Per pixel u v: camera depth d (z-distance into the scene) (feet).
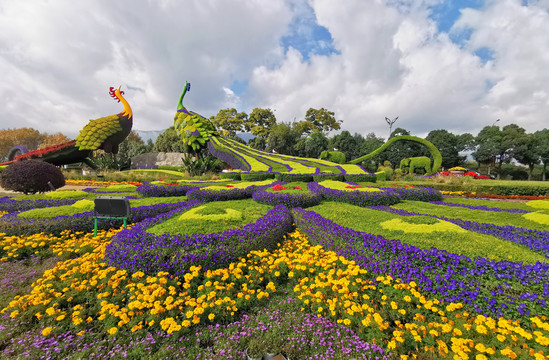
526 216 21.20
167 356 8.03
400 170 89.30
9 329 9.08
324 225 16.98
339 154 94.43
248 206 24.72
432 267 10.94
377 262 11.64
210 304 9.82
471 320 8.77
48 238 16.75
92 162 92.07
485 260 10.66
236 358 8.07
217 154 86.89
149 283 11.36
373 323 8.82
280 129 150.20
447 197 34.30
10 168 33.68
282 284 12.51
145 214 22.11
